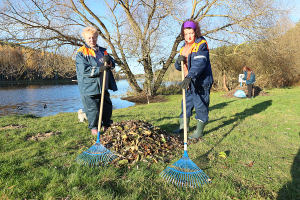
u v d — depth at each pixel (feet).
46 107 40.70
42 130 15.20
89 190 6.97
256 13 40.98
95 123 13.34
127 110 29.73
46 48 40.14
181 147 11.75
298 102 27.96
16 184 7.26
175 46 50.67
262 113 22.38
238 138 13.46
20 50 40.50
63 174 8.05
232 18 42.75
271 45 45.75
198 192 7.09
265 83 56.03
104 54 12.98
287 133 14.30
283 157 10.09
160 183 7.71
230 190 7.14
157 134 12.42
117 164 9.19
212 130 15.74
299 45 55.67
